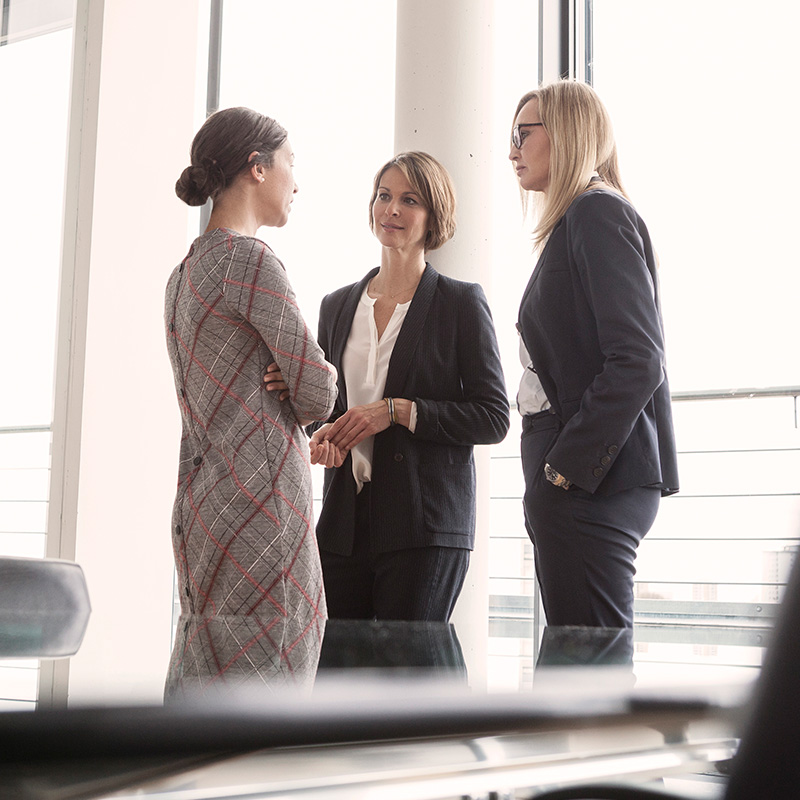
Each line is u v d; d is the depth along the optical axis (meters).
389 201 1.81
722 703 0.27
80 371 3.19
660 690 0.27
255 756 0.22
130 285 3.31
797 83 3.39
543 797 0.37
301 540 1.24
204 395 1.28
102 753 0.19
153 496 3.29
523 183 1.60
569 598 1.35
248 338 1.29
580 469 1.32
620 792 0.38
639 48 3.50
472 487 1.75
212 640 0.46
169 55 3.43
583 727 0.26
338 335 1.84
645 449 1.37
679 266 3.41
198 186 1.39
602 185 1.47
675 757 0.28
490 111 2.70
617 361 1.33
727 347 3.32
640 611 3.27
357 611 1.72
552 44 3.49
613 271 1.37
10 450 3.21
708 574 3.22
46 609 0.37
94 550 3.17
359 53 4.06
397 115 2.70
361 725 0.23
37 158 3.29
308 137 4.04
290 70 4.08
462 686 0.26
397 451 1.69
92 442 3.19
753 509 3.20
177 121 3.44
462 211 2.61
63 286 3.23
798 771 0.24
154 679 0.25
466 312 1.78
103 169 3.26
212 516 1.22
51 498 3.16
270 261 1.30
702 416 3.29
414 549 1.66
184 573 1.25
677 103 3.47
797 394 3.22
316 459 1.67
